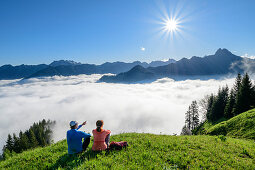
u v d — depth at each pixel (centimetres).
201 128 6688
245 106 5125
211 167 603
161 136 1170
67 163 580
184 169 580
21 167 636
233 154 799
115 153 674
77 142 664
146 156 654
